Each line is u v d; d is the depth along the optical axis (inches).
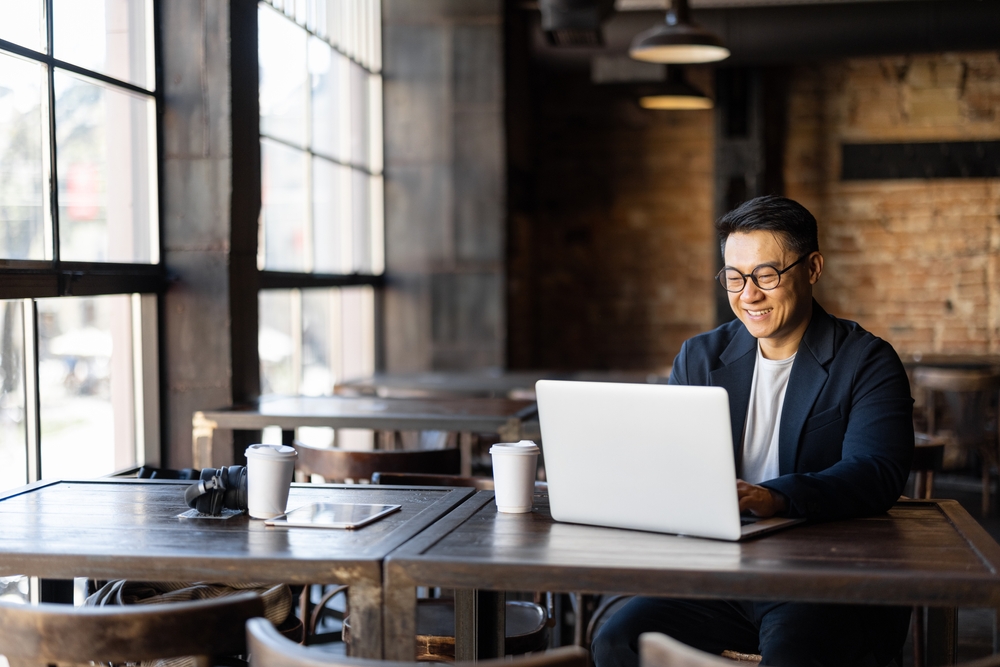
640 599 84.2
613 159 300.2
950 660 79.9
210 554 67.1
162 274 150.7
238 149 153.7
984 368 252.8
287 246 194.5
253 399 157.8
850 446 80.4
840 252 292.7
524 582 63.9
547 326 305.0
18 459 119.0
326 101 215.9
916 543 68.7
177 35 150.6
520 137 275.3
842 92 290.2
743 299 82.0
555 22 197.0
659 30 178.7
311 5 205.9
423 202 249.4
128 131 143.2
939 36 239.1
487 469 160.7
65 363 128.6
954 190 286.4
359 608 65.8
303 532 73.5
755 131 282.4
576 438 74.0
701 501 69.5
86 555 67.9
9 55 116.3
